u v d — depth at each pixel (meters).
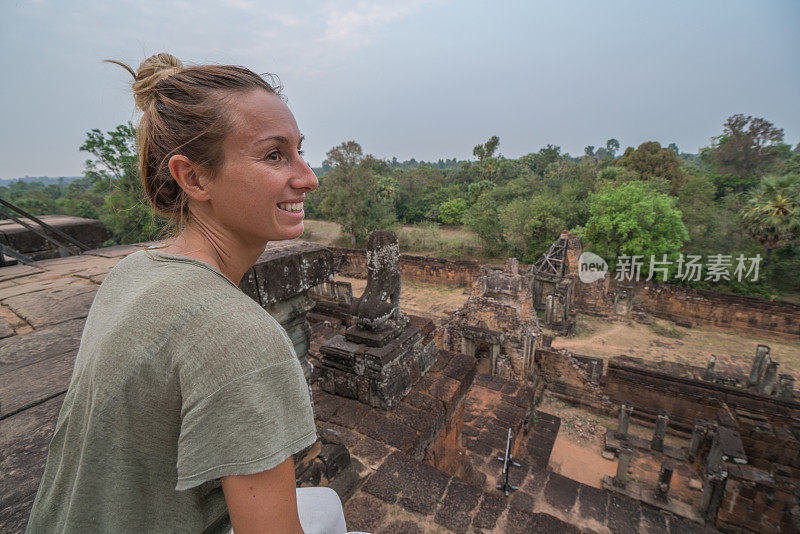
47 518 0.56
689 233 27.27
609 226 23.53
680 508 8.80
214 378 0.43
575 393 13.73
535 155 67.88
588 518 4.54
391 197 47.31
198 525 0.56
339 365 3.99
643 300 22.61
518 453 8.88
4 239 5.13
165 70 0.58
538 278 20.97
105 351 0.46
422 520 2.69
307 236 43.66
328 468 2.71
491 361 12.43
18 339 2.15
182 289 0.48
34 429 1.41
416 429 3.54
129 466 0.49
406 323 4.31
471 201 47.56
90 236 6.14
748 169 39.19
